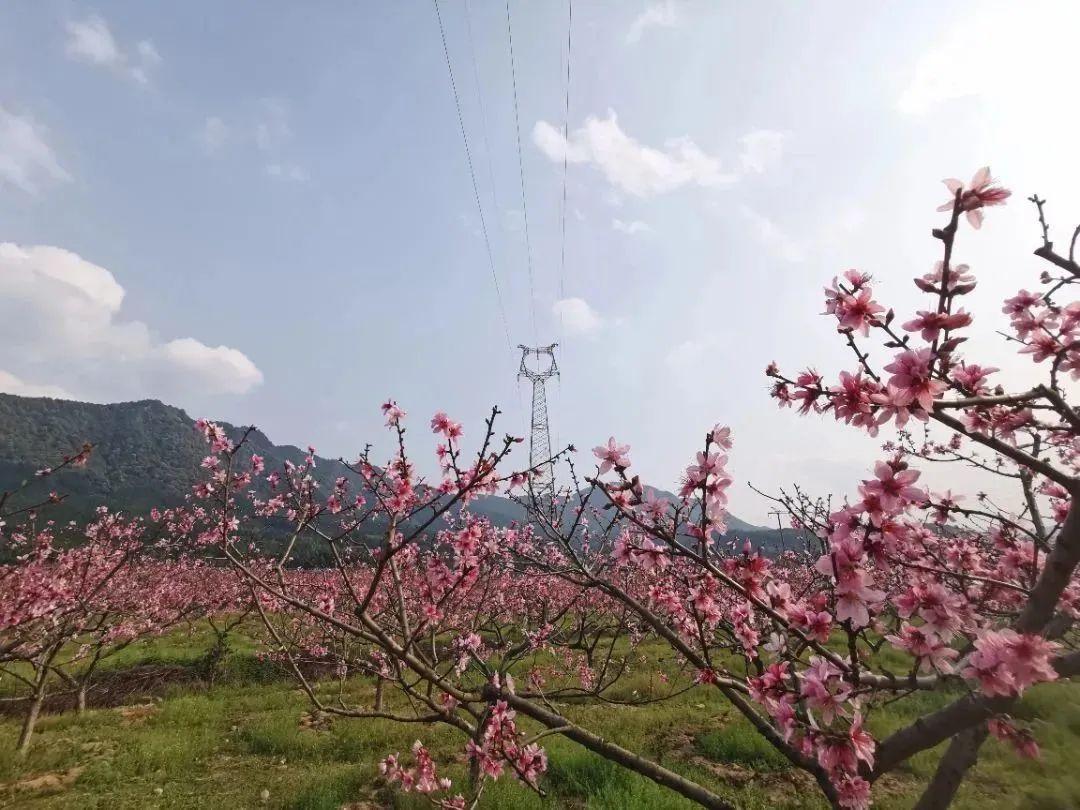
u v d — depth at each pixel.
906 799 5.24
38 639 8.58
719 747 7.15
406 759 7.66
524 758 3.05
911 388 1.97
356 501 4.75
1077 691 4.83
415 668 3.19
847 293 2.23
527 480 3.73
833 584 2.04
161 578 16.66
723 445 2.55
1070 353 2.67
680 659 10.83
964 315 1.95
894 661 7.03
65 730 9.60
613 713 9.07
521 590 12.56
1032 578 3.66
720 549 2.90
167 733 9.37
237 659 14.12
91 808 6.67
